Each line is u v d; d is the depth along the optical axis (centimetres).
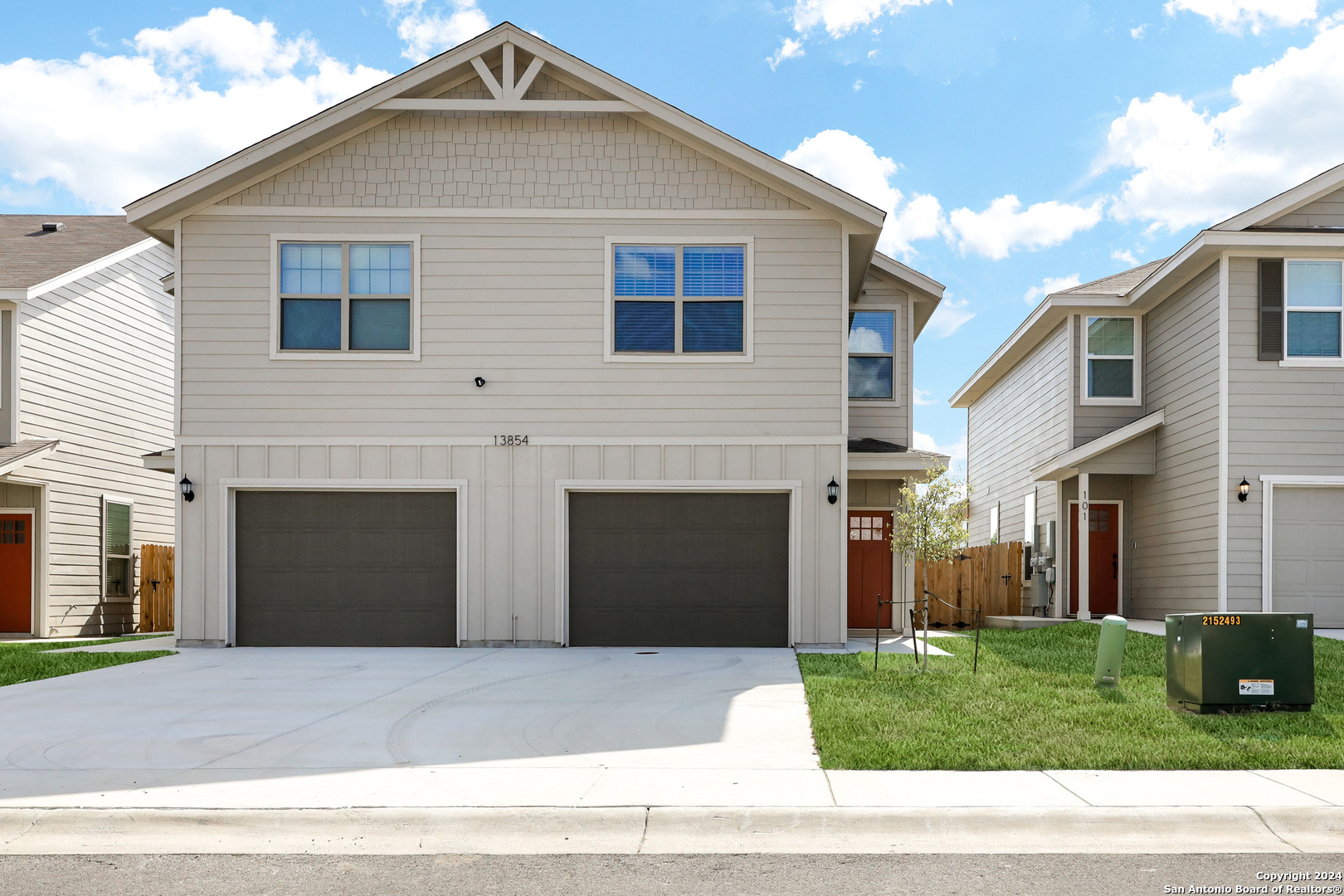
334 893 469
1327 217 1540
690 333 1409
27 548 1812
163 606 2052
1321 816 561
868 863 511
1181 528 1664
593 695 960
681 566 1399
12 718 858
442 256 1412
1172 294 1716
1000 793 603
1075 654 1242
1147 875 490
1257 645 830
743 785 626
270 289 1408
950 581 1894
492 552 1390
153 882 486
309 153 1417
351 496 1409
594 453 1395
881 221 1380
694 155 1419
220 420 1401
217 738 772
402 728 809
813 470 1390
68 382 1881
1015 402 2262
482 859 519
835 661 1182
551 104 1384
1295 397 1521
